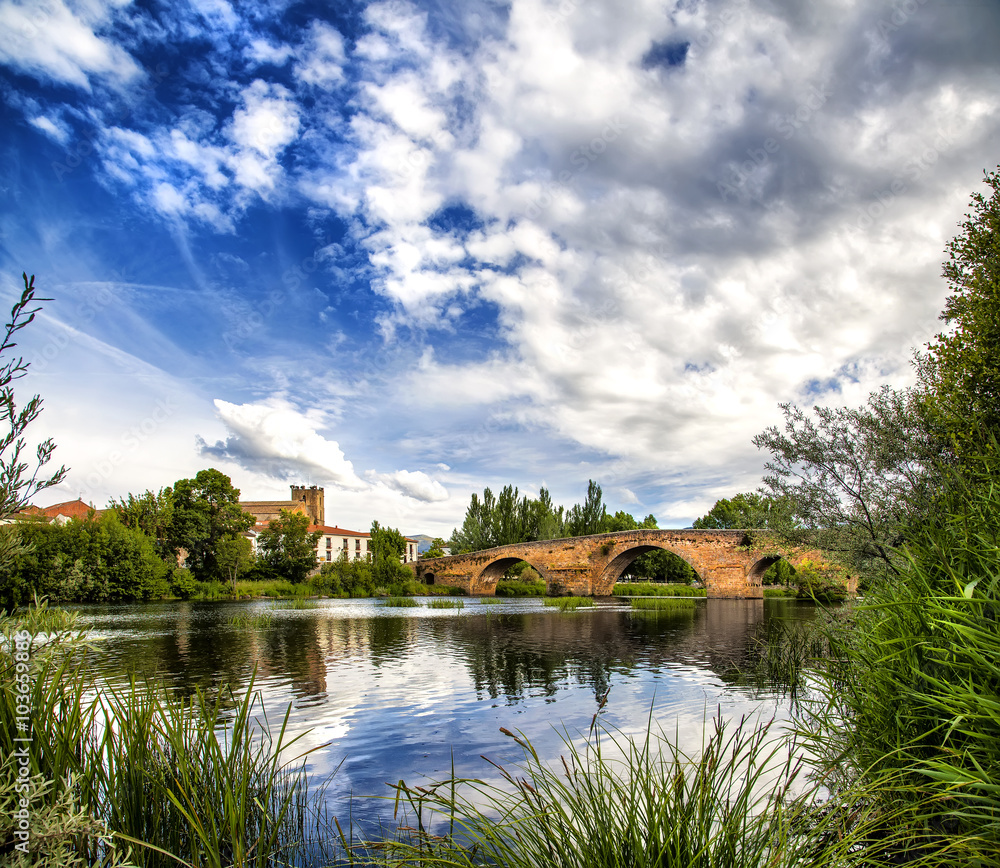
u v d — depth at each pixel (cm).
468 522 7225
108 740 349
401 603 3731
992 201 988
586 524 6606
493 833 305
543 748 664
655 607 3216
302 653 1462
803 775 492
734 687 964
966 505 412
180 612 3027
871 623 439
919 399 877
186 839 352
